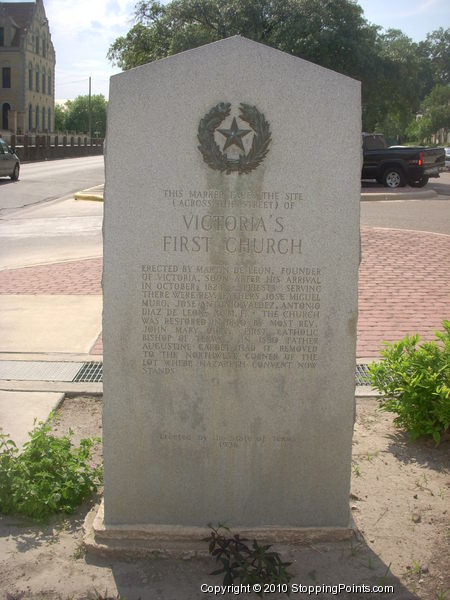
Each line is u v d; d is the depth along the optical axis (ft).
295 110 11.25
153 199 11.36
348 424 11.96
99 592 10.78
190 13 95.25
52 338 23.39
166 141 11.25
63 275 33.65
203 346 11.72
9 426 16.38
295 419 11.94
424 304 27.91
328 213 11.46
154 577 11.22
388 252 39.14
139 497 12.11
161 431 11.93
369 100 106.42
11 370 20.24
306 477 12.11
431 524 12.60
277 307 11.65
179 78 11.13
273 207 11.44
